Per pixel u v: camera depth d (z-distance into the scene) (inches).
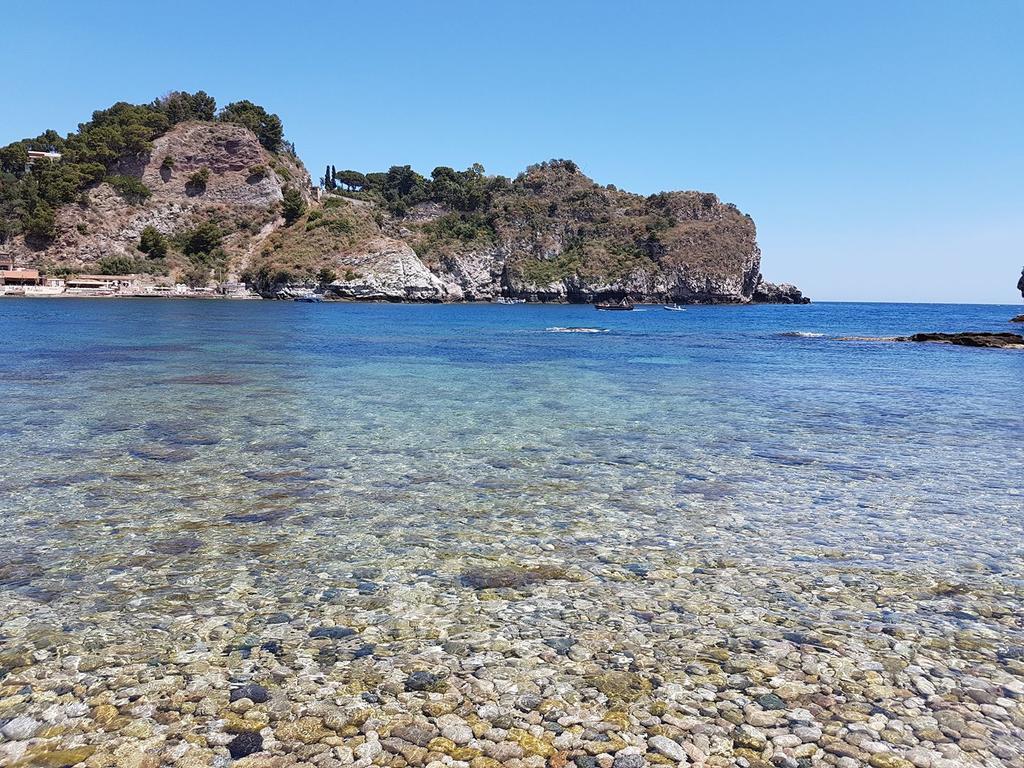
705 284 7628.0
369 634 245.0
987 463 520.7
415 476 464.8
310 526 361.1
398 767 173.2
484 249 7726.4
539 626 253.1
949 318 4606.3
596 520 378.0
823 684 215.9
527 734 187.9
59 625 247.4
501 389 920.3
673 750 181.8
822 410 772.0
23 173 6092.5
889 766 176.7
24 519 362.9
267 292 5718.5
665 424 673.0
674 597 280.2
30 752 176.1
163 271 5693.9
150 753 176.9
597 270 7618.1
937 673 223.3
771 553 331.9
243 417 666.2
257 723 190.5
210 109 7288.4
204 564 307.4
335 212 6761.8
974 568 315.0
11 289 4650.6
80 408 696.4
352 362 1251.8
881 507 408.2
